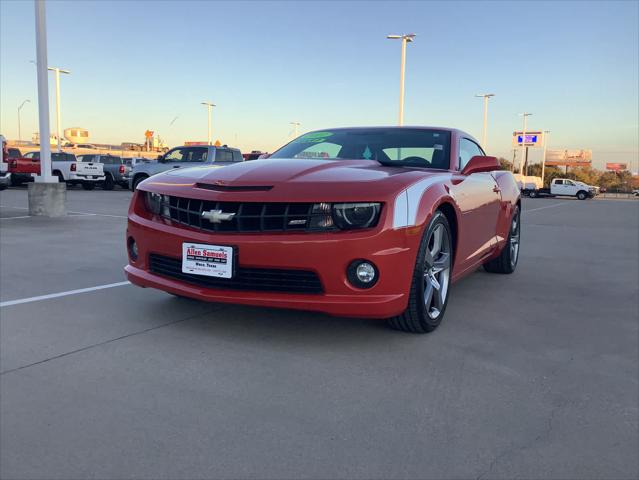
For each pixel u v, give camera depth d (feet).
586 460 6.39
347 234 9.27
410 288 9.95
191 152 56.75
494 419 7.37
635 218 51.78
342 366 9.14
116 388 8.09
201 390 8.07
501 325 11.87
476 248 13.99
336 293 9.44
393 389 8.25
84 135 243.40
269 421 7.16
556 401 7.99
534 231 35.29
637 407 7.85
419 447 6.58
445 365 9.30
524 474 6.07
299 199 9.42
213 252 9.83
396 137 14.14
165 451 6.39
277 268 9.53
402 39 88.94
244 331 10.85
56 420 7.10
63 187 33.42
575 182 147.43
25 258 18.61
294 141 15.19
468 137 15.48
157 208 11.14
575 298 14.76
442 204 11.23
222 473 5.96
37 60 32.17
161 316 11.79
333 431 6.93
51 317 11.61
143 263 11.25
